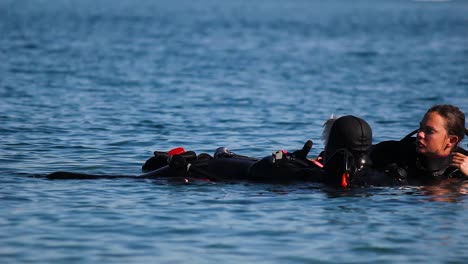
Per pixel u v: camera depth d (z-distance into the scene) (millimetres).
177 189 29328
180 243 22781
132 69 84688
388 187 29641
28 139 41250
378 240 23234
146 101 59375
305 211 26312
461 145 40281
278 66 93000
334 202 27500
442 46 135500
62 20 194875
